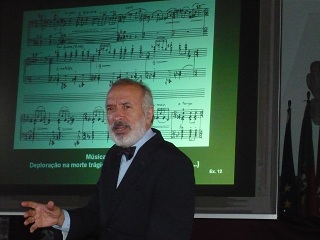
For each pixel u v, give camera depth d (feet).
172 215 10.73
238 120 15.70
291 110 17.90
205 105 16.08
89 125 16.99
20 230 17.95
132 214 11.14
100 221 11.67
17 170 17.34
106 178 11.93
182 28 16.72
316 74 18.01
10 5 18.47
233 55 16.12
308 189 17.26
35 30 18.08
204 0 16.69
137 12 17.24
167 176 11.02
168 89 16.44
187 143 15.98
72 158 16.93
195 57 16.43
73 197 16.58
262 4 15.76
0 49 18.21
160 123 16.24
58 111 17.34
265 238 16.81
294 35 18.34
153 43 16.89
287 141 17.70
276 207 14.82
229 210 15.16
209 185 15.52
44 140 17.28
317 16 18.34
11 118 17.72
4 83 18.01
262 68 15.47
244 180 15.31
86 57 17.44
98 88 17.16
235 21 16.29
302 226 16.67
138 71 16.85
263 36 15.61
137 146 11.82
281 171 17.52
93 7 17.69
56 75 17.58
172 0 16.98
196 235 17.22
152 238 10.61
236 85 15.93
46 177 17.03
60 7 18.01
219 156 15.69
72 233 11.59
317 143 17.61
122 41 17.20
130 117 11.66
